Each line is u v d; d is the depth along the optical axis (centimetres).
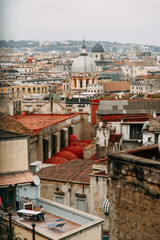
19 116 10444
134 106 9550
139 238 2414
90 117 10975
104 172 5162
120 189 2519
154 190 2289
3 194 3994
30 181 4041
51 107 11000
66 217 3916
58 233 3547
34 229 3212
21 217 3847
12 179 3988
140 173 2367
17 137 4047
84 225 3506
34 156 7919
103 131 8538
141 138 8844
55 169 5838
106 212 4812
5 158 4022
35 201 4100
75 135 10550
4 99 7750
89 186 5191
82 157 8969
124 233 2514
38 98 17150
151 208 2322
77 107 15238
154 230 2316
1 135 4041
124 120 9056
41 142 8294
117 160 2514
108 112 9388
